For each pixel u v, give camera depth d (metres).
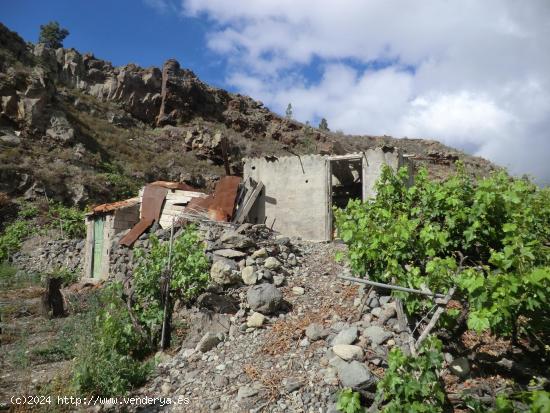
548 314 4.06
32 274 14.80
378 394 3.88
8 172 22.77
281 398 4.67
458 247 5.54
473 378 4.40
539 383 3.85
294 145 45.75
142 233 12.00
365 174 11.37
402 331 5.09
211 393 5.04
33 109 26.94
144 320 6.87
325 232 11.63
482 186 5.06
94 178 26.12
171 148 37.53
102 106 38.53
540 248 4.39
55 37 52.16
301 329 5.95
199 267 7.21
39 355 6.80
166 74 44.59
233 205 11.82
